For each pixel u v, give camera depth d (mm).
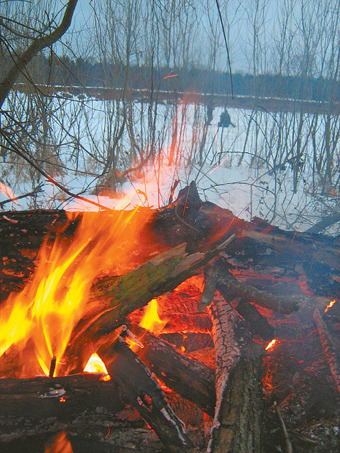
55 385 1619
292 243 2707
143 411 1539
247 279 2475
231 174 6316
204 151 6941
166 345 1836
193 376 1716
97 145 5363
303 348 2107
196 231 2600
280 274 2506
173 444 1444
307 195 5430
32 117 4219
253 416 1500
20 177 5090
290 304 1978
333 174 5969
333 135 6070
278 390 1826
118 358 1667
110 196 4797
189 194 2842
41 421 1521
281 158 6199
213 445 1381
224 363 1728
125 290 1892
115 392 1640
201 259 1886
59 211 2641
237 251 2582
